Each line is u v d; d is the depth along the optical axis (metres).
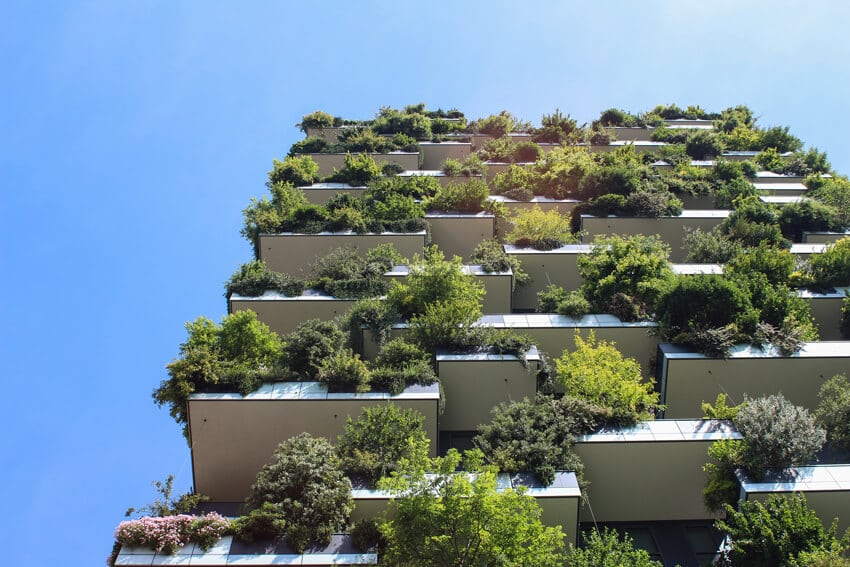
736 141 52.16
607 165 40.03
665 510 20.47
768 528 15.86
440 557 15.23
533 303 30.73
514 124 56.97
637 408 21.97
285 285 26.86
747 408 19.66
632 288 26.05
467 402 23.09
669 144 50.94
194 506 19.59
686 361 22.81
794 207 34.78
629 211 34.59
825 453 19.80
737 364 22.77
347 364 21.31
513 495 15.68
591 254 29.09
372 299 25.81
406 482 16.05
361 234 31.75
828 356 22.56
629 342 24.78
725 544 17.67
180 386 20.66
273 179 40.50
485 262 29.25
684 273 27.69
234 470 21.14
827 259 27.98
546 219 32.09
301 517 16.92
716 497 18.64
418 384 21.47
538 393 21.86
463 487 15.46
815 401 22.84
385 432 19.17
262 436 20.98
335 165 46.88
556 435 19.52
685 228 34.00
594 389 21.33
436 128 55.84
